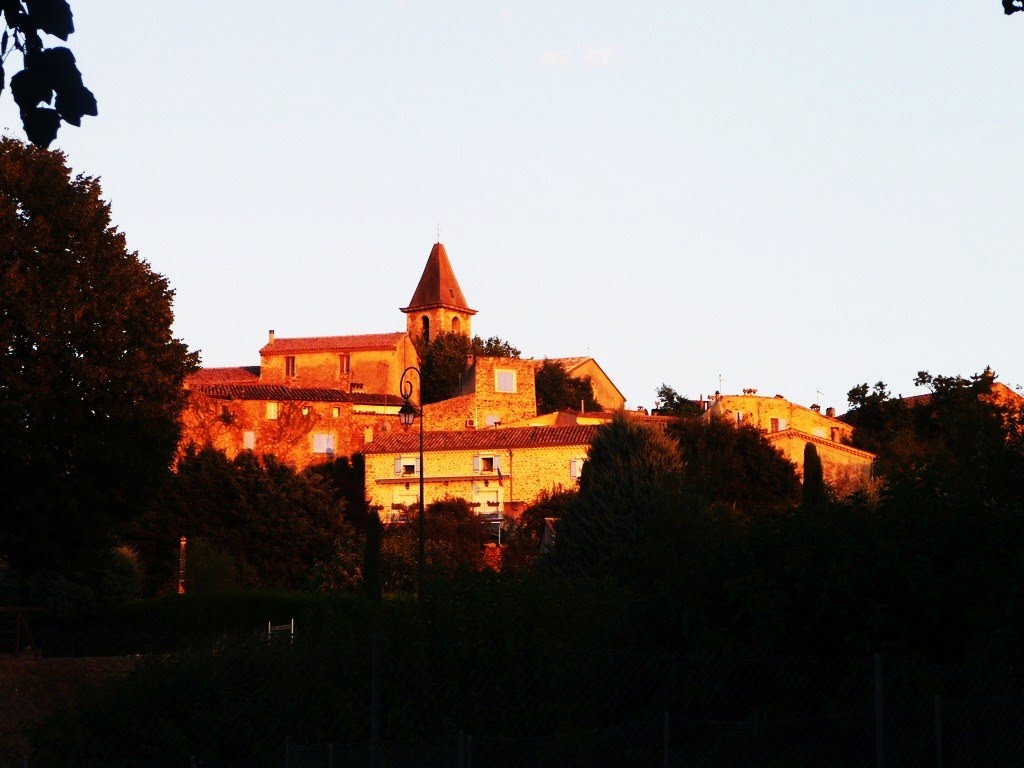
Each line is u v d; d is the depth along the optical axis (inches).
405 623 1165.1
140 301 2864.2
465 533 5039.4
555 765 974.4
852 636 955.3
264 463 5428.2
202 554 4461.1
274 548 5142.7
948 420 2128.4
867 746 888.9
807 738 904.3
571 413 6688.0
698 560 1094.4
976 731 862.5
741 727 925.2
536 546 4628.4
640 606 1096.2
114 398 2733.8
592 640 1104.2
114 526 2864.2
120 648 3053.6
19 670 2114.9
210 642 1373.0
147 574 4948.3
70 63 458.3
